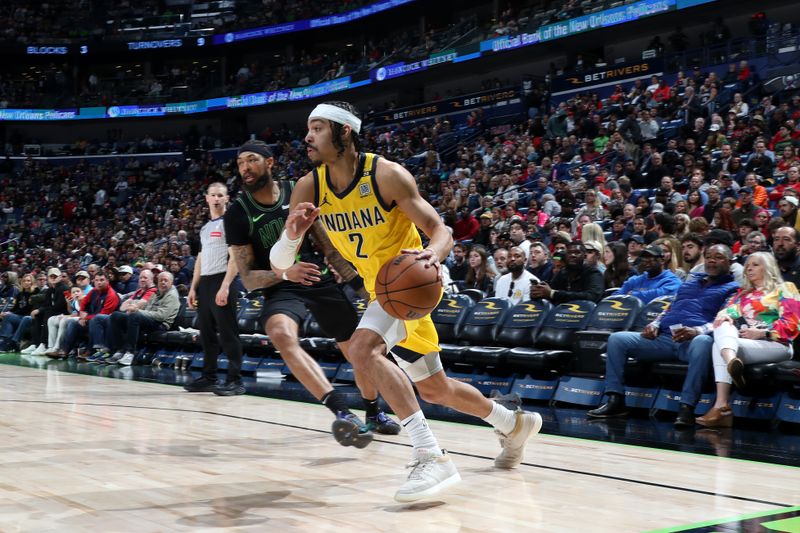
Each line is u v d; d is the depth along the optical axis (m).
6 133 30.03
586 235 7.12
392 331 2.72
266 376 8.08
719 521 2.41
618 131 13.28
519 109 18.86
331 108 2.74
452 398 3.04
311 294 3.83
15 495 2.76
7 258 20.73
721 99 13.76
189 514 2.50
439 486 2.59
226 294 6.26
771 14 16.97
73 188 26.56
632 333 5.17
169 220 21.31
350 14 25.52
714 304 5.05
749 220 6.68
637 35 18.80
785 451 3.82
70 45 29.36
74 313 10.60
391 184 2.73
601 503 2.67
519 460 3.28
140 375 8.02
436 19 25.31
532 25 19.88
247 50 29.28
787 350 4.75
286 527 2.34
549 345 5.97
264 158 3.98
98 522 2.38
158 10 30.28
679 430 4.55
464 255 8.32
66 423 4.63
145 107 28.06
